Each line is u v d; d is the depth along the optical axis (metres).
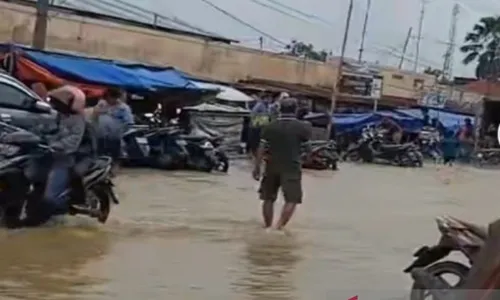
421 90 52.59
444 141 41.38
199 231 12.32
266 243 11.65
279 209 15.30
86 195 11.71
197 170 22.86
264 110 28.72
